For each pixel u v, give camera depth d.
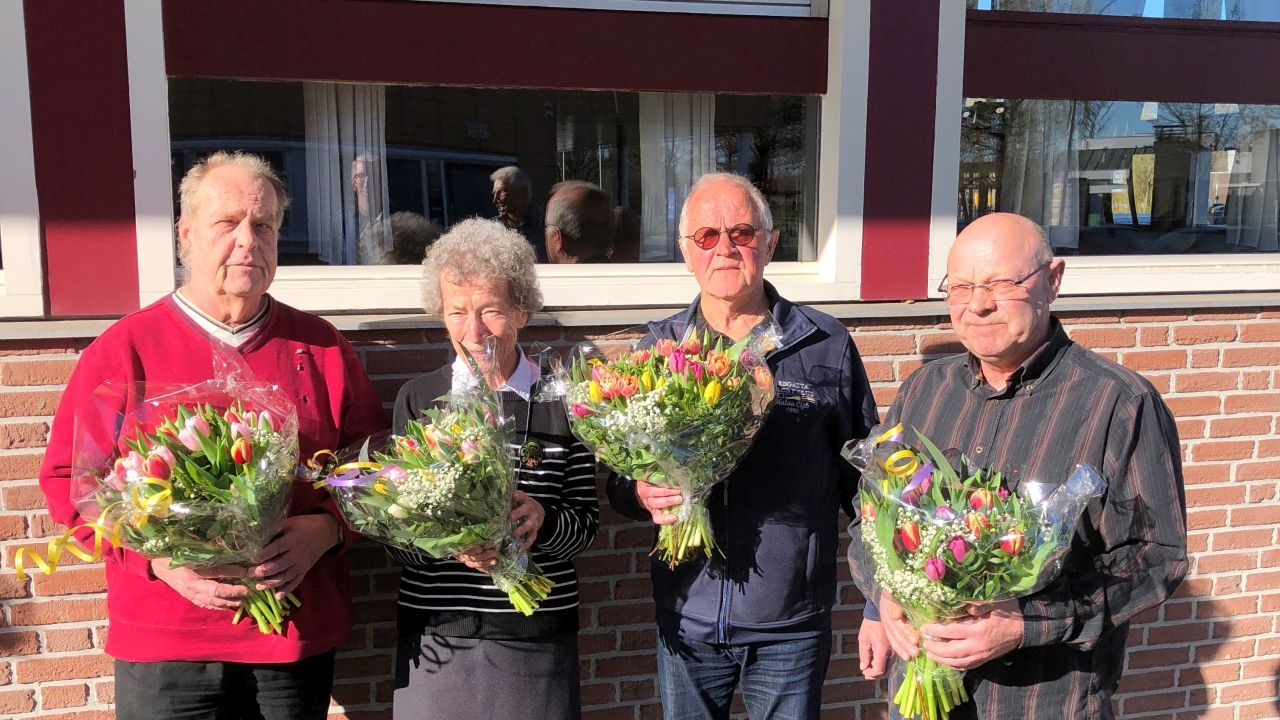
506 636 2.02
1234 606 3.27
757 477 2.13
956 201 3.01
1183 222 3.38
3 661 2.45
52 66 2.38
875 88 2.90
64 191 2.42
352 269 2.74
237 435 1.76
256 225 1.95
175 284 2.53
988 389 1.94
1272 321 3.21
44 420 2.41
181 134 2.58
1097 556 1.78
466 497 1.77
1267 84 3.31
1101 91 3.16
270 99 2.65
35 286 2.42
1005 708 1.84
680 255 3.04
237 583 1.85
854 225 2.94
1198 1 3.23
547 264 2.92
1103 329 3.08
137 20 2.43
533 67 2.76
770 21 2.90
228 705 2.02
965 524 1.60
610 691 2.85
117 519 1.68
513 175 2.87
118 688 2.01
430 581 2.05
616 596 2.82
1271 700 3.33
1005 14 3.04
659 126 2.95
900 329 2.95
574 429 1.99
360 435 2.15
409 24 2.65
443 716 1.99
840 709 3.04
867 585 1.97
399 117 2.75
